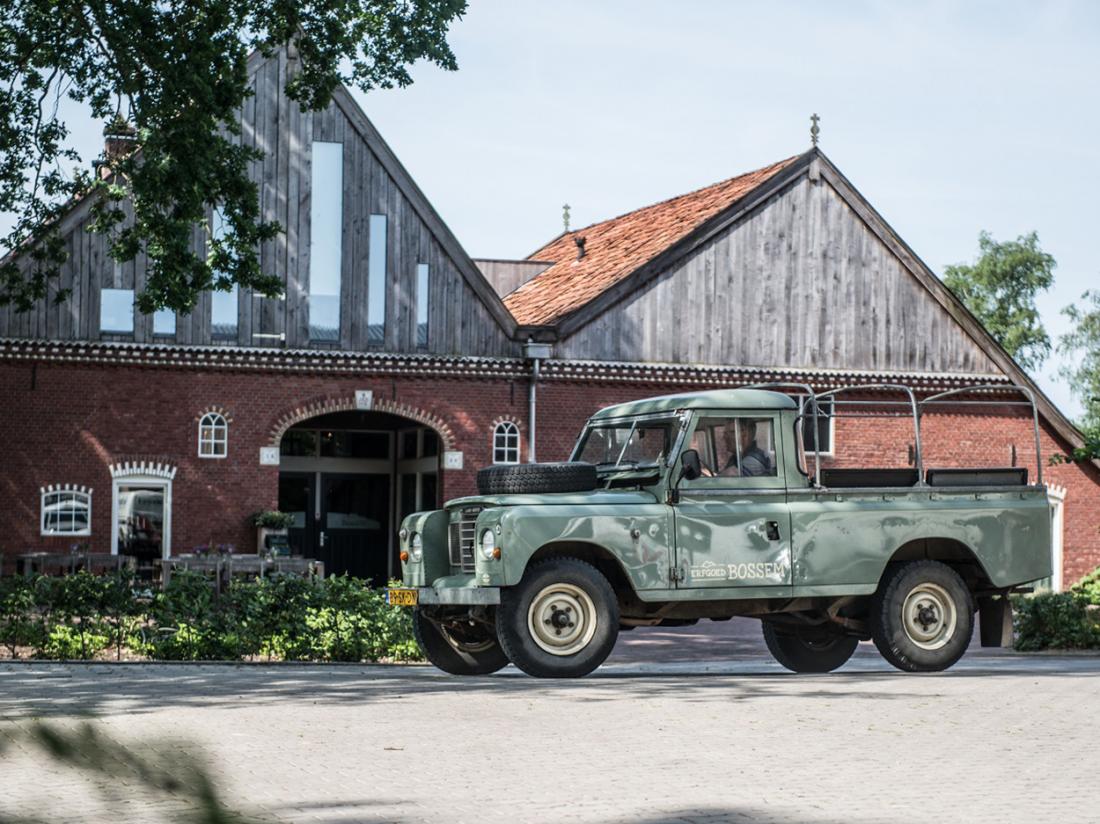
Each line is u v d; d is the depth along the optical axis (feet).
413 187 94.17
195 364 89.04
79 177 69.36
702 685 37.91
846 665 50.55
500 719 30.01
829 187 102.58
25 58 66.18
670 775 23.04
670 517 41.55
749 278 100.48
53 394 86.99
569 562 40.55
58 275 83.51
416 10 67.31
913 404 44.98
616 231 116.88
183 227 66.33
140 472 88.12
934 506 43.96
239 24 67.56
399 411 93.04
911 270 104.01
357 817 19.11
